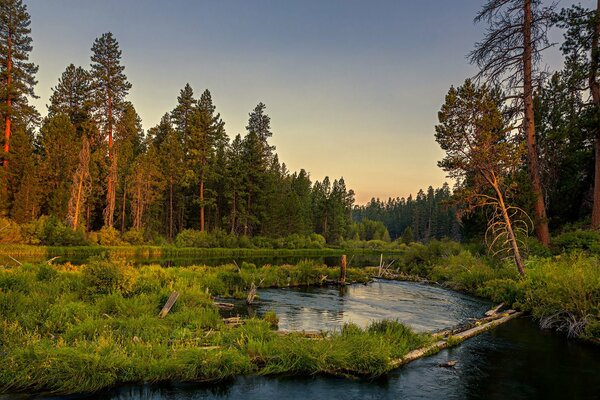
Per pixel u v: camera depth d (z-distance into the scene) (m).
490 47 28.28
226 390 8.23
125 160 67.31
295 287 25.34
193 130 67.69
